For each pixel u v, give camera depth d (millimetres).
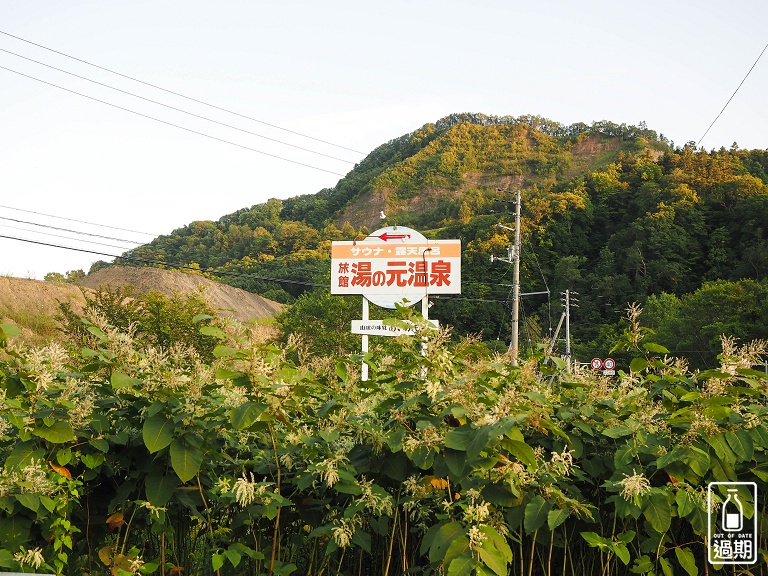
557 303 72812
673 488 4188
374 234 23766
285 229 106312
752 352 4434
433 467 4113
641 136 190875
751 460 4336
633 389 4797
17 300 47625
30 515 3908
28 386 3920
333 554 4758
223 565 4555
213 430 4316
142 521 4562
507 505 3975
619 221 96188
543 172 176250
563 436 4082
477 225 90938
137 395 4281
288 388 3975
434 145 185000
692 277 80062
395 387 4242
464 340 4746
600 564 4750
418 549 4656
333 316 36875
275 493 4238
